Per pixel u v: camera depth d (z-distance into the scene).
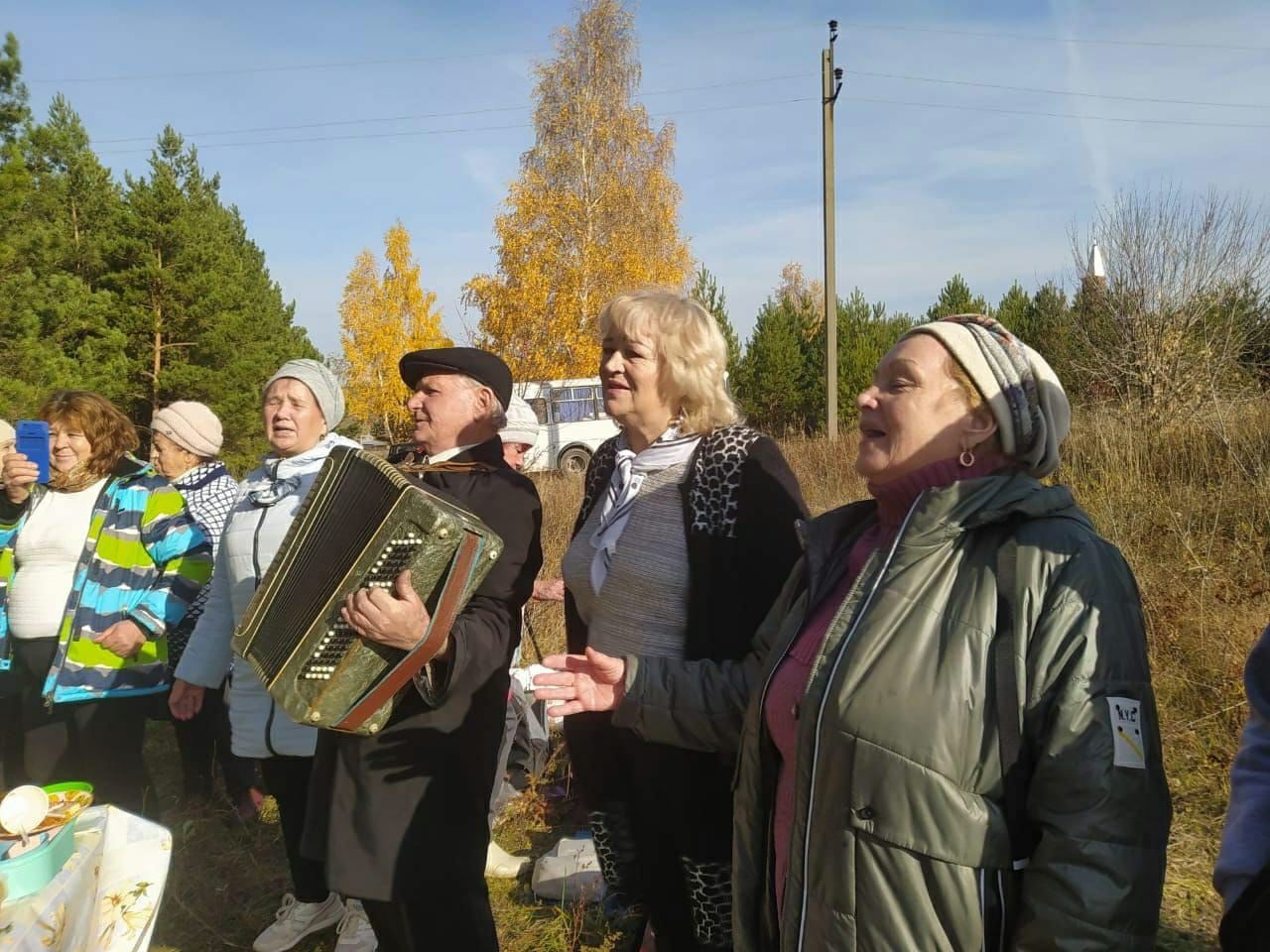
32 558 3.62
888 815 1.36
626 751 2.35
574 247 24.98
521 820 3.82
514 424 4.44
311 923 3.07
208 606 3.23
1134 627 1.37
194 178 26.70
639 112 26.06
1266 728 1.33
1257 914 1.20
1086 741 1.29
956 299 28.64
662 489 2.25
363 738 2.19
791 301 30.30
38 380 13.23
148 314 20.20
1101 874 1.26
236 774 4.07
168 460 4.37
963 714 1.35
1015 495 1.45
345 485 2.17
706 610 2.15
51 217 19.86
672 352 2.25
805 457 12.50
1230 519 5.82
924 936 1.34
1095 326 10.57
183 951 3.16
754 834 1.73
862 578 1.53
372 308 33.59
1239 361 9.90
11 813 1.84
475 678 2.18
